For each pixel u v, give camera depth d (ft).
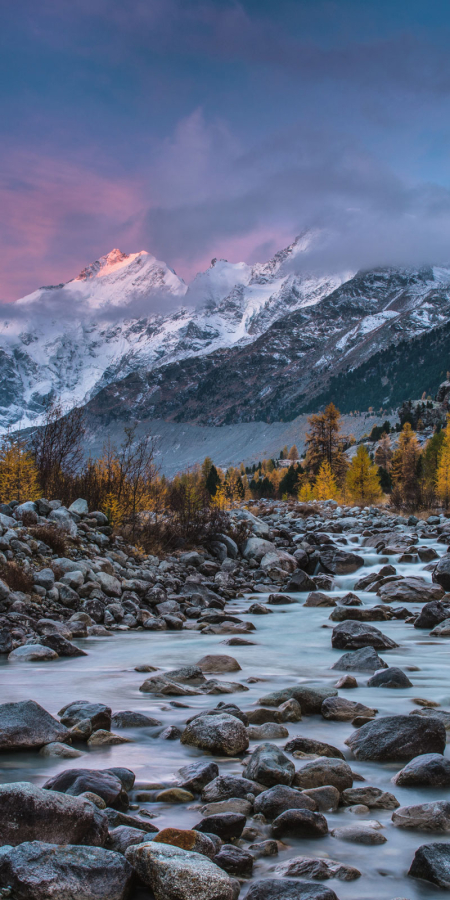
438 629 31.68
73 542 43.11
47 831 9.48
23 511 42.70
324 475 176.04
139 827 10.78
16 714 15.35
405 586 42.98
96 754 14.87
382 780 13.64
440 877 9.26
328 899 8.50
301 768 13.38
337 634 29.19
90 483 54.19
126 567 44.60
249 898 8.70
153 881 8.63
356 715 18.03
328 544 63.16
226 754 15.01
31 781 12.64
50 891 8.14
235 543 58.65
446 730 16.63
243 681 22.49
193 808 11.90
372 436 418.31
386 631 32.76
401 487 198.39
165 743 15.81
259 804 11.84
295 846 10.66
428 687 21.24
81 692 20.54
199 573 49.85
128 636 32.45
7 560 35.35
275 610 41.19
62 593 35.29
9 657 26.32
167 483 69.87
